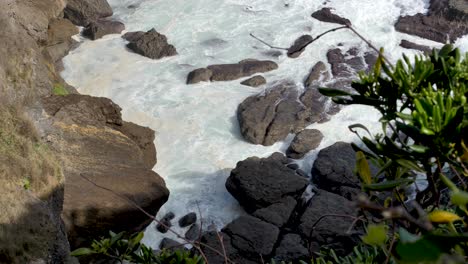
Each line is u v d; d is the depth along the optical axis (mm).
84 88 12609
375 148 2391
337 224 8727
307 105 11758
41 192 5387
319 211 9000
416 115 2100
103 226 7703
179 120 11766
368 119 11547
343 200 9219
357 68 12898
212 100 12172
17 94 8297
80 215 7539
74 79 12852
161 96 12336
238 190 9617
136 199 8133
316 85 12344
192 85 12594
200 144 11234
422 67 2332
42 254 4938
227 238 8711
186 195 10180
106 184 8219
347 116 11633
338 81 12453
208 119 11758
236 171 9789
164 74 12961
